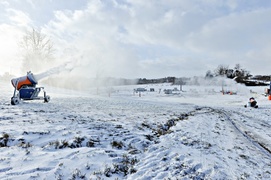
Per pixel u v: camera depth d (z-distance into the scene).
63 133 7.04
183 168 5.23
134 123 10.51
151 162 5.51
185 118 15.07
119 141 7.14
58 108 13.81
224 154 6.77
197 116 16.70
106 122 10.01
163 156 6.10
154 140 8.08
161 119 12.83
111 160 5.31
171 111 18.83
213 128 11.55
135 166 5.19
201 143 7.96
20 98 15.53
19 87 15.62
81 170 4.50
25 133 6.57
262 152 7.30
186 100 45.19
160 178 4.60
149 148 6.83
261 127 12.73
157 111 17.89
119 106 19.55
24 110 11.48
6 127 7.13
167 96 59.53
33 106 13.81
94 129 8.19
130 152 6.25
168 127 11.33
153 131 9.62
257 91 64.44
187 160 5.86
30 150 5.35
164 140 8.08
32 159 4.74
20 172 4.04
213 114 19.20
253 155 6.88
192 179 4.66
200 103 36.31
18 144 5.79
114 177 4.46
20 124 7.79
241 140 8.96
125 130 8.74
